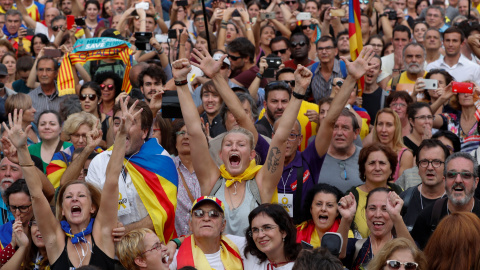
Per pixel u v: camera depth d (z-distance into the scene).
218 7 34.84
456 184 17.05
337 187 19.81
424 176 18.50
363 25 33.38
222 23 30.70
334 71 26.52
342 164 20.08
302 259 12.80
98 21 38.44
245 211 16.61
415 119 22.75
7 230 18.80
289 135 17.42
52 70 27.56
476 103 22.73
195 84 26.52
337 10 32.19
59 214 16.12
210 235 15.60
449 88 23.44
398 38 30.31
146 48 27.27
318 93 26.66
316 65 26.84
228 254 15.86
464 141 23.72
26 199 18.52
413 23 36.25
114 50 27.17
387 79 28.09
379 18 36.41
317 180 18.61
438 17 34.12
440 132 21.77
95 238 15.89
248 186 16.84
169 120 20.92
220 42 30.58
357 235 18.03
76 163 18.14
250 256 15.82
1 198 20.33
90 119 20.88
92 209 16.17
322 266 12.62
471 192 17.06
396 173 21.25
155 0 37.09
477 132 23.56
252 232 15.60
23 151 15.64
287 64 28.45
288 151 18.44
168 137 20.50
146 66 26.69
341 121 19.97
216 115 22.22
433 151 18.44
